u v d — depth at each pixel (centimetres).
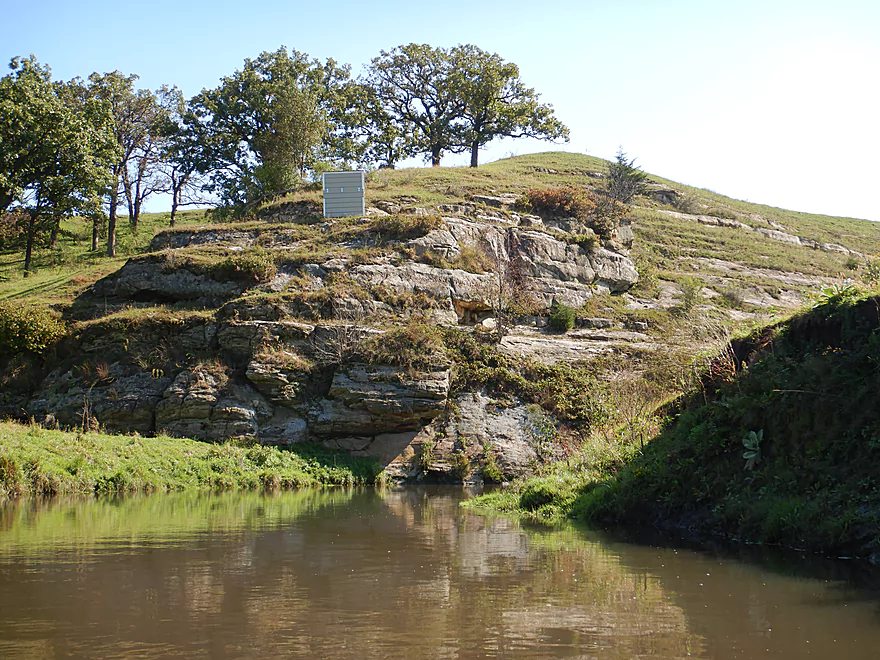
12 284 3762
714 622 645
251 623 638
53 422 2319
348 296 2658
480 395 2472
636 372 2452
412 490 2044
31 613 667
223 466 2039
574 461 1630
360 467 2248
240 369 2409
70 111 4322
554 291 3167
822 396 1095
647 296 3556
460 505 1588
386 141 5762
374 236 3052
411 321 2653
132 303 2786
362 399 2319
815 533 965
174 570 852
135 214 5409
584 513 1320
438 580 804
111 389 2403
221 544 1033
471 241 3161
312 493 1891
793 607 695
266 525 1231
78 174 4241
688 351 1775
